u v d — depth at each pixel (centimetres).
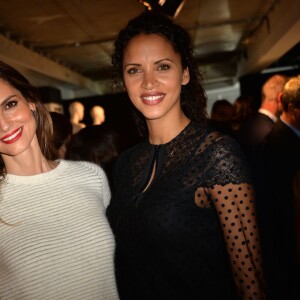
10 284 132
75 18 578
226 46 891
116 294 151
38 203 146
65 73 902
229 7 602
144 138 185
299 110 217
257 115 299
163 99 144
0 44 576
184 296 134
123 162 170
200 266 134
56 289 135
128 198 148
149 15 147
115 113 968
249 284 128
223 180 128
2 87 138
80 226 146
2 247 134
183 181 134
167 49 142
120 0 517
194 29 691
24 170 150
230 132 366
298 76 224
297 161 209
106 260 147
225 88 1230
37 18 564
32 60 705
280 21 571
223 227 130
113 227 152
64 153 267
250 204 129
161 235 131
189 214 133
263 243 236
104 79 1163
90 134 240
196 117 158
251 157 275
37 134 163
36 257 133
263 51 706
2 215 140
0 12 526
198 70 157
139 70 145
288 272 207
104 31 659
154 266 135
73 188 156
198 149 137
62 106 984
